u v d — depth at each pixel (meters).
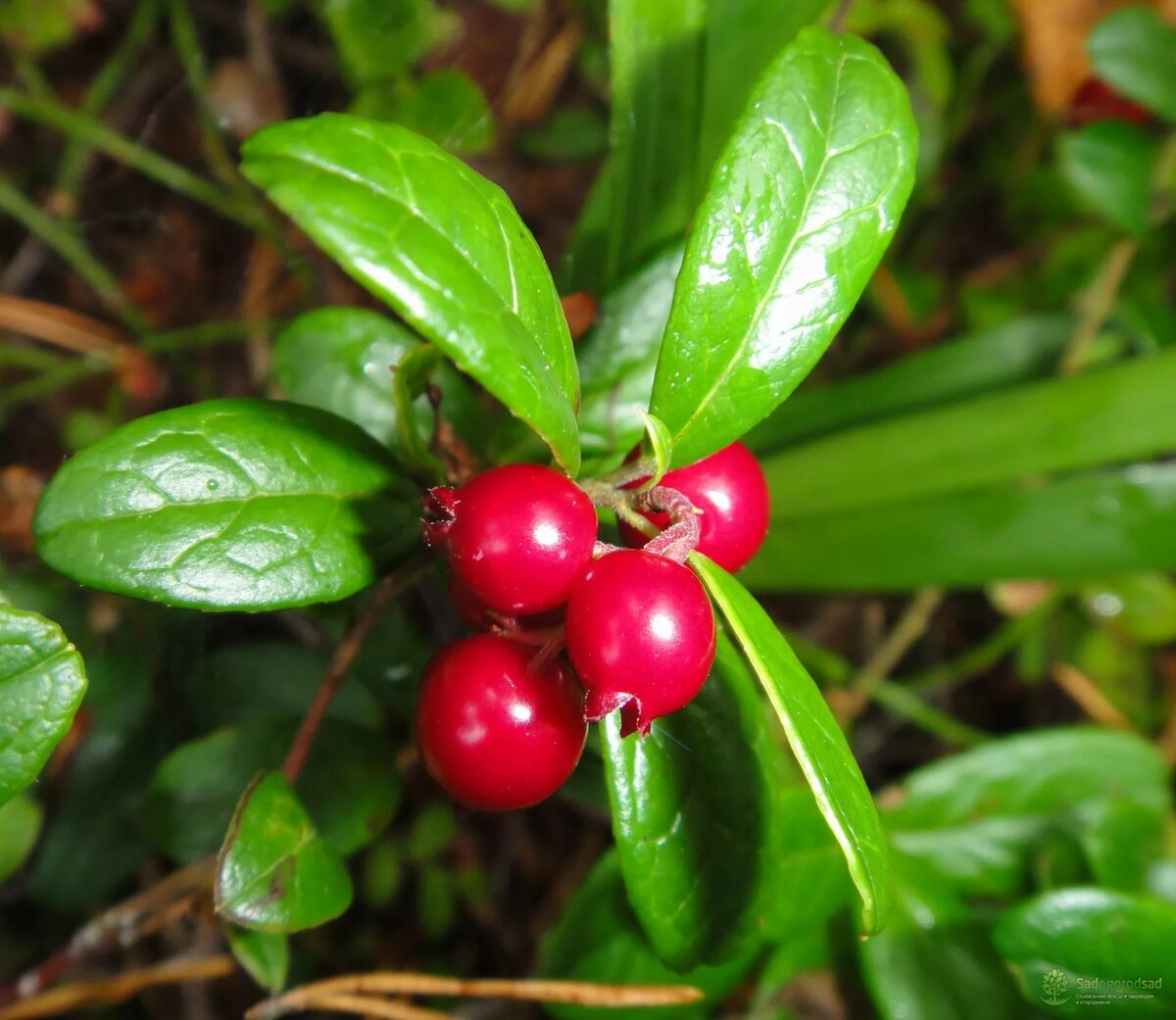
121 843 0.09
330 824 0.07
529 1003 0.10
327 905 0.05
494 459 0.06
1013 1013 0.07
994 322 0.12
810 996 0.09
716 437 0.05
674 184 0.07
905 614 0.12
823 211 0.05
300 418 0.05
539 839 0.11
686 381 0.05
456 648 0.05
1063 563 0.09
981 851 0.08
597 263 0.08
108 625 0.09
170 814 0.07
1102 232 0.13
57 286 0.12
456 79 0.09
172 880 0.08
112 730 0.09
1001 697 0.12
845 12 0.07
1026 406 0.09
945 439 0.10
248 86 0.11
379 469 0.05
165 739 0.09
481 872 0.11
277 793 0.05
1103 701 0.11
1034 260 0.13
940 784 0.08
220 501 0.05
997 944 0.07
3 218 0.12
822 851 0.07
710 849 0.05
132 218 0.12
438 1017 0.07
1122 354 0.11
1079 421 0.09
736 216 0.05
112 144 0.11
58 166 0.12
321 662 0.08
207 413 0.05
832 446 0.10
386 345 0.06
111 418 0.11
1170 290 0.13
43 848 0.09
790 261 0.05
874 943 0.07
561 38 0.13
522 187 0.13
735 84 0.07
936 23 0.13
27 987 0.07
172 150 0.12
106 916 0.08
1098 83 0.12
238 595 0.05
